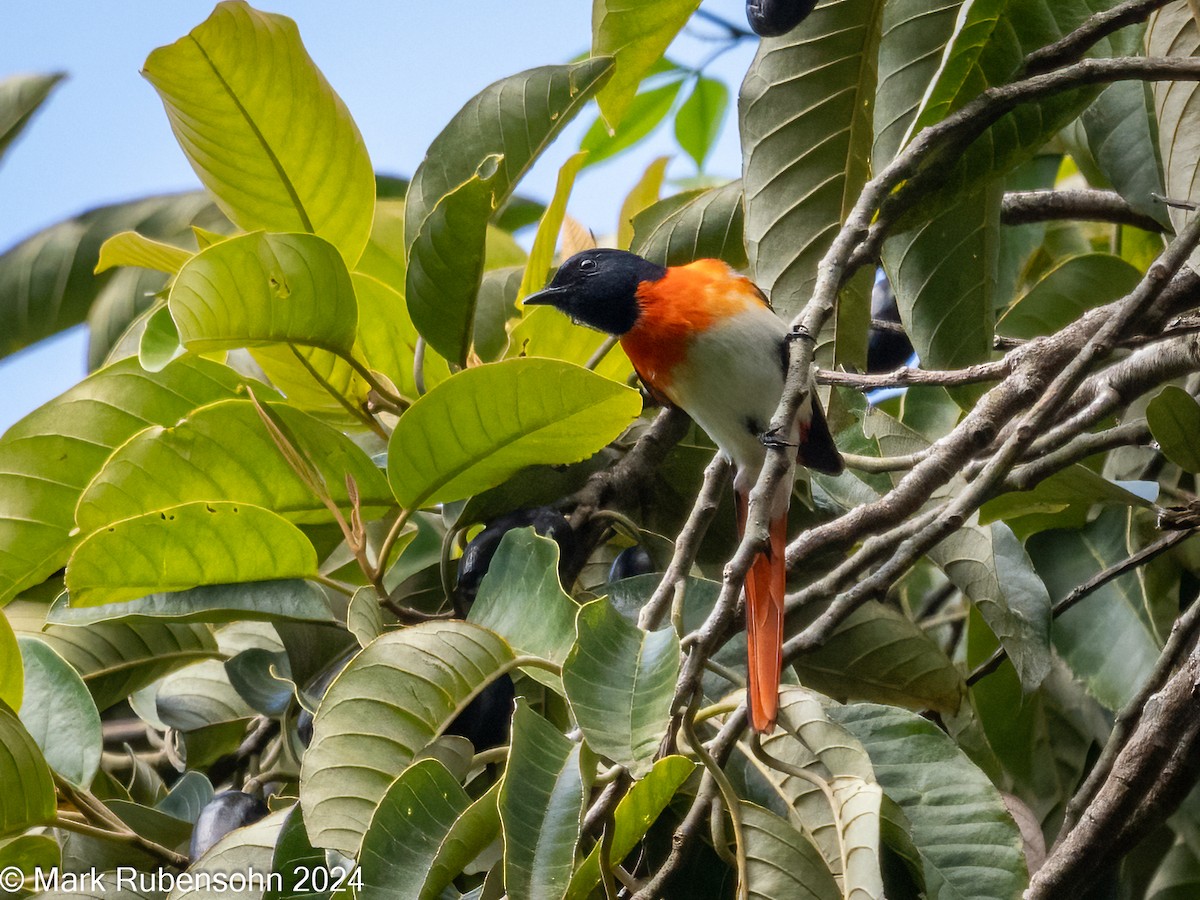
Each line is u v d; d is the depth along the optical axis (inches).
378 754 138.2
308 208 194.5
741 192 225.6
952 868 145.3
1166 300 183.8
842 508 216.8
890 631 191.8
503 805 120.0
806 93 190.4
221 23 174.4
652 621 148.3
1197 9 160.6
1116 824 154.5
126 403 191.5
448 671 143.9
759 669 147.3
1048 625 188.2
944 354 196.5
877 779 153.8
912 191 171.6
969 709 204.2
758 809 136.7
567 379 164.6
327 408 200.7
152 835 177.9
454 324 185.9
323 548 198.1
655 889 134.0
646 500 211.9
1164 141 175.3
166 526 170.1
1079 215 232.7
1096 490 195.0
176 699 214.7
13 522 190.1
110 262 206.7
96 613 176.1
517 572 158.4
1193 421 178.2
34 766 154.9
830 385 195.0
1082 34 172.9
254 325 174.4
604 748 122.3
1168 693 157.1
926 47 180.2
